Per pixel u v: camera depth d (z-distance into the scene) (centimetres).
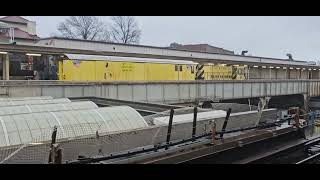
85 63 3012
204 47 11544
